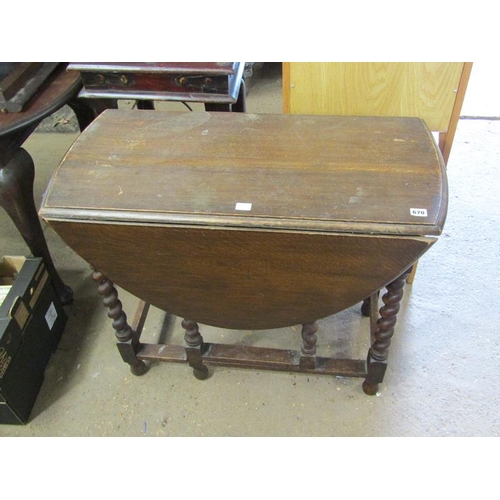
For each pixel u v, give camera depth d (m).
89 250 1.06
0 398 1.31
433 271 1.73
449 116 1.30
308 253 0.97
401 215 0.93
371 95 1.30
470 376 1.44
